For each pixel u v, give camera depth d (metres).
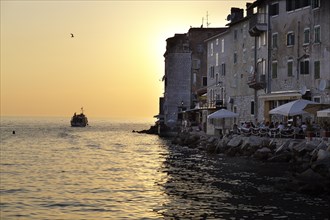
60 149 77.19
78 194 31.11
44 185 35.28
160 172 42.81
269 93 60.31
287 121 53.84
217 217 23.50
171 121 114.38
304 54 54.41
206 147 62.09
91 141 102.69
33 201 28.78
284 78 57.84
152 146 83.00
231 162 46.94
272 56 60.19
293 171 36.41
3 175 41.50
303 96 53.72
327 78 50.94
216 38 85.62
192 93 113.38
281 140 45.09
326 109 42.03
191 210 25.22
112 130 187.38
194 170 42.78
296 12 56.03
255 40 65.69
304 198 27.47
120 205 27.30
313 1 53.34
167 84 115.50
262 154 45.41
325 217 23.12
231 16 77.75
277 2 59.41
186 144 77.38
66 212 25.69
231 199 27.77
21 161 55.19
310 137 41.34
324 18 51.75
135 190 32.41
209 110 84.44
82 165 50.44
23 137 119.44
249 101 68.12
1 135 129.12
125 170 45.19
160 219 23.56
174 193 30.44
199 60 113.88
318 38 52.50
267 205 25.84
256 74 64.38
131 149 75.88
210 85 89.00
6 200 29.11
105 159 57.88
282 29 58.38
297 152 39.53
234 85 74.94
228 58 78.44
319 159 32.69
